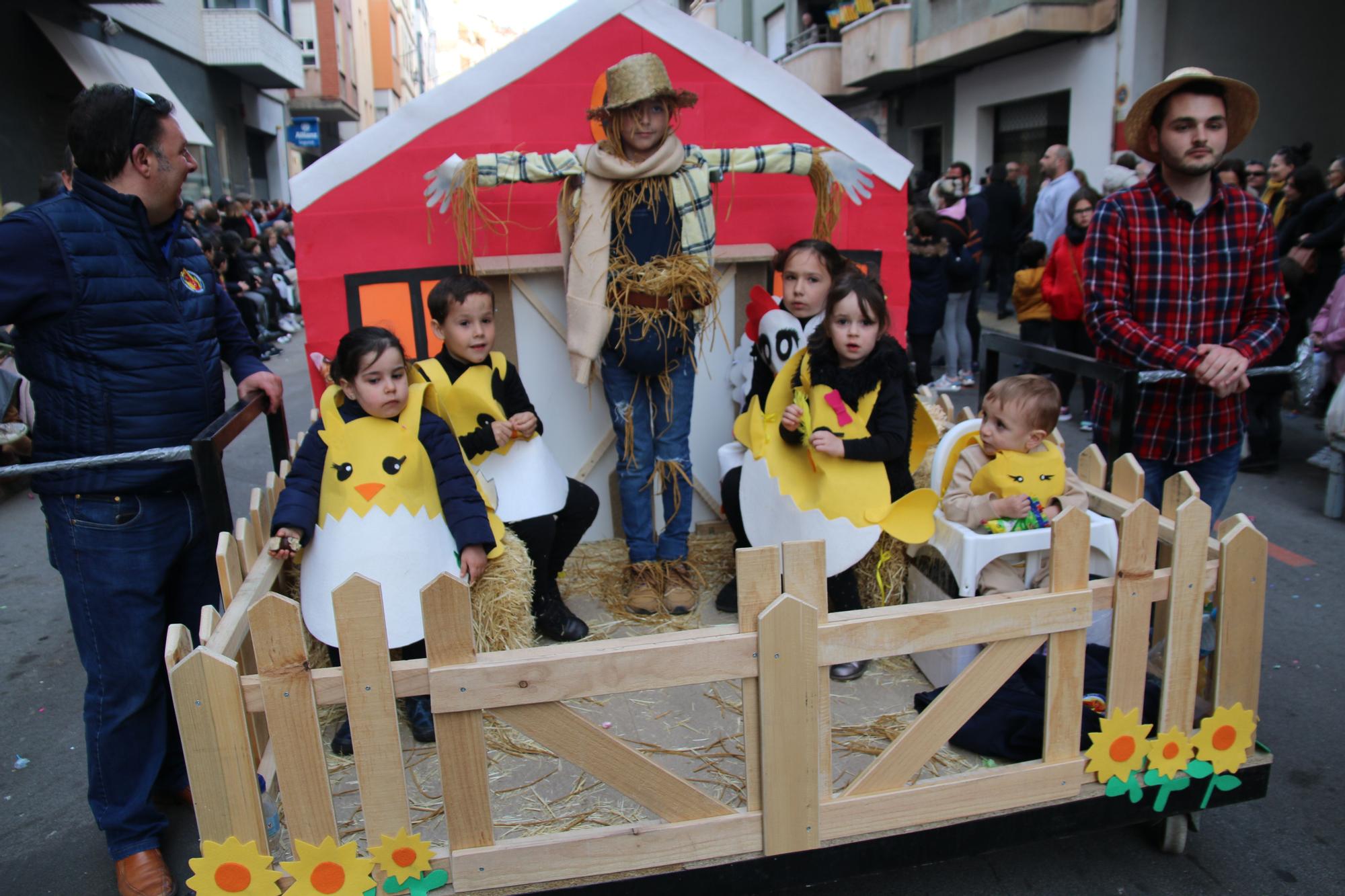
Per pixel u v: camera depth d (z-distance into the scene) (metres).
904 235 4.14
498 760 2.61
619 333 3.29
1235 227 3.22
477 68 3.57
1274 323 3.25
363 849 2.26
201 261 2.75
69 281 2.39
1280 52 11.73
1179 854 2.76
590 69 3.69
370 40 47.69
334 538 2.64
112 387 2.49
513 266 3.70
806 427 3.11
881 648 2.13
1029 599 2.22
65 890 2.80
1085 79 13.40
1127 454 3.06
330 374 2.75
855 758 2.58
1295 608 4.44
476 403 3.13
